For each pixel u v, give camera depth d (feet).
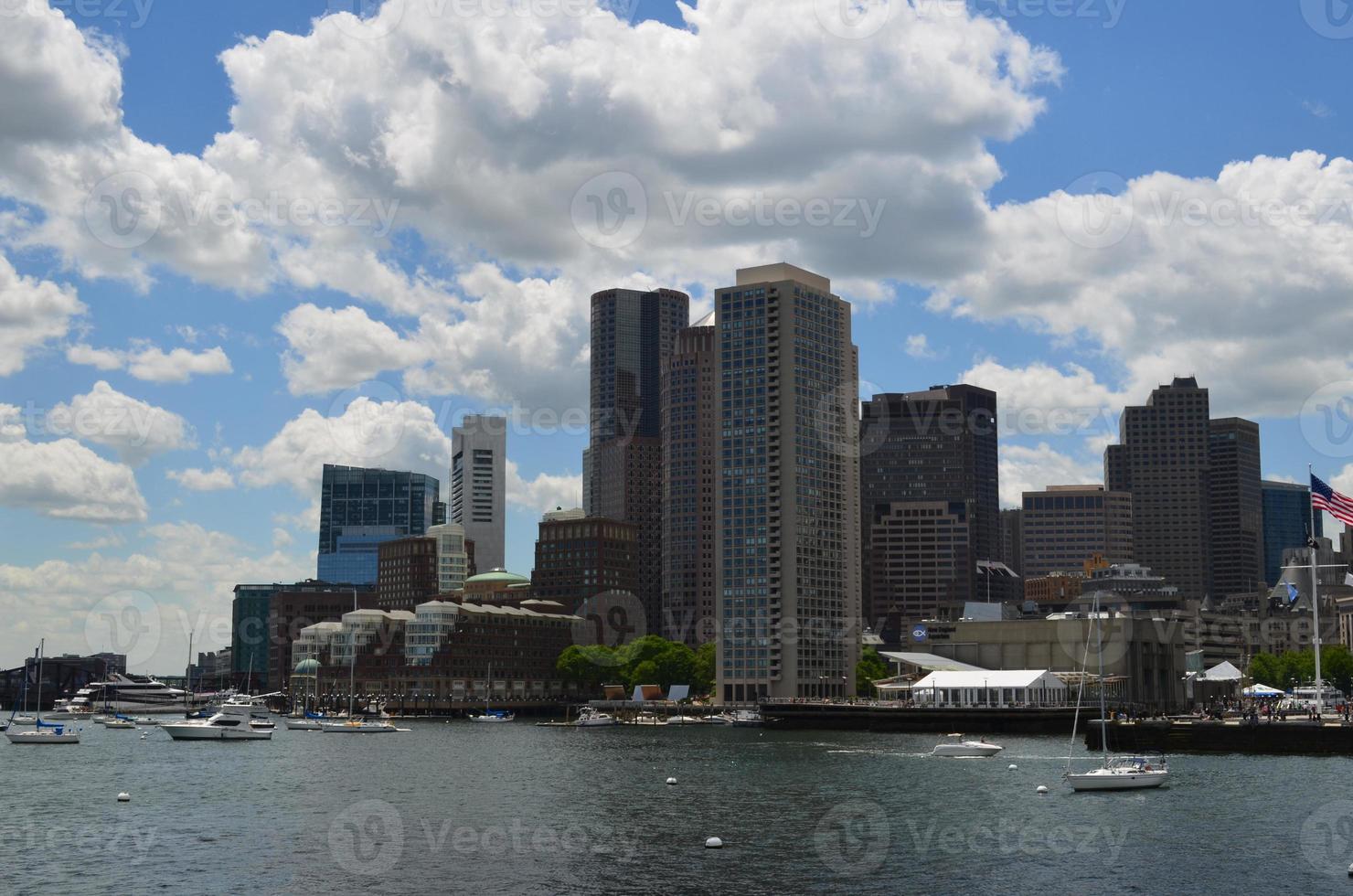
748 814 462.60
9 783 600.39
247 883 338.95
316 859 371.56
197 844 400.06
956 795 509.76
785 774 615.16
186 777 629.10
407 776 626.64
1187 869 349.00
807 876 345.10
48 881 341.00
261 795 542.16
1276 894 320.91
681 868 357.41
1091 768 604.49
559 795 533.14
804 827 428.15
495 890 330.95
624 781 593.01
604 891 329.52
